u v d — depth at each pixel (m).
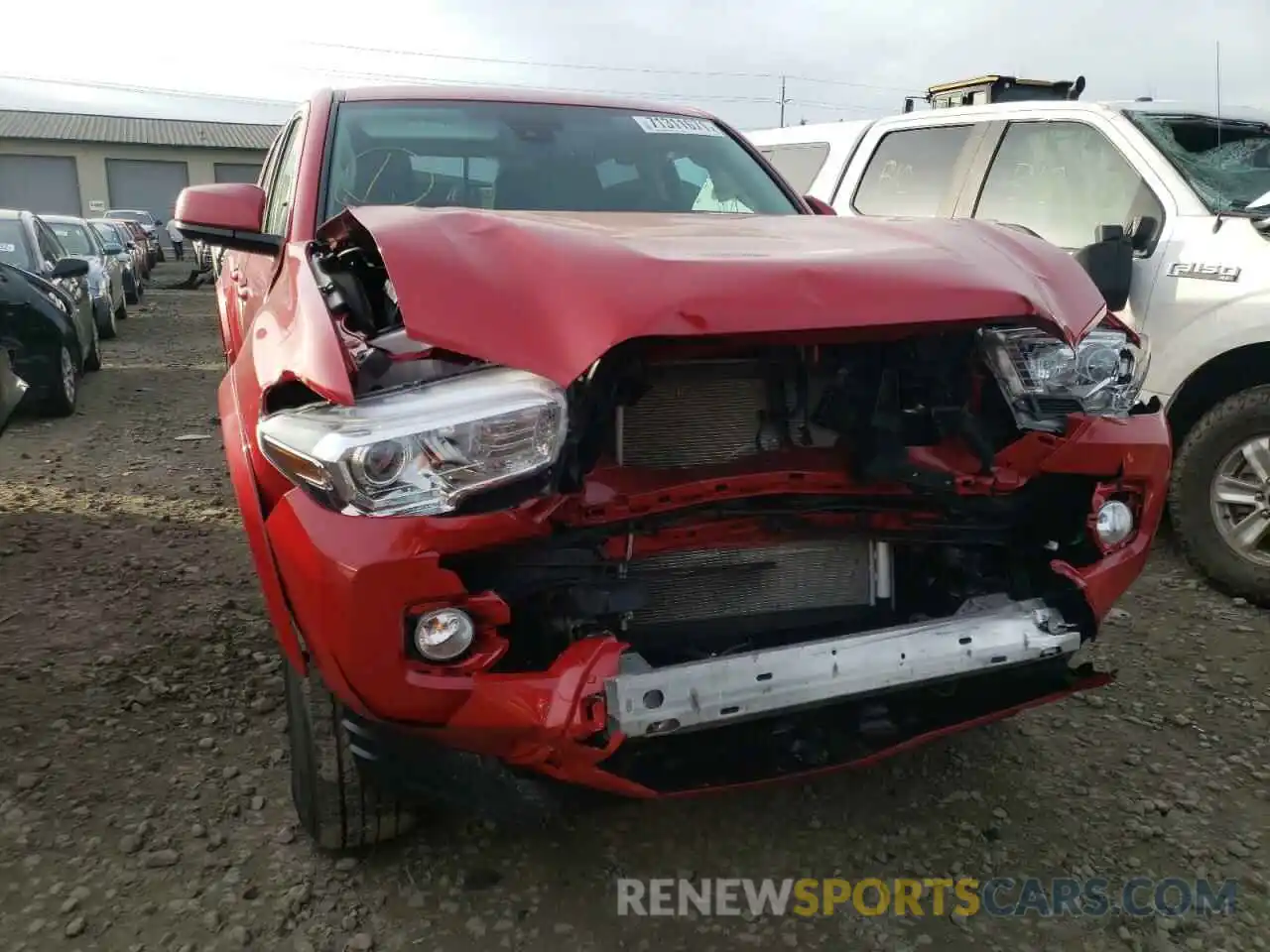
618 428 2.36
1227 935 2.46
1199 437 4.52
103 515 5.48
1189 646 4.01
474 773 2.20
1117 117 5.17
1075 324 2.52
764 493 2.37
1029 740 3.32
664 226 2.78
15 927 2.42
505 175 3.60
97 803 2.90
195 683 3.59
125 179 48.53
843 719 2.53
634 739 2.18
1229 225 4.50
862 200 6.50
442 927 2.46
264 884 2.59
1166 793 3.03
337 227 2.62
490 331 2.10
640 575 2.42
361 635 2.02
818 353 2.54
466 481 2.04
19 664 3.70
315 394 2.35
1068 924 2.50
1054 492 2.67
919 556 2.73
